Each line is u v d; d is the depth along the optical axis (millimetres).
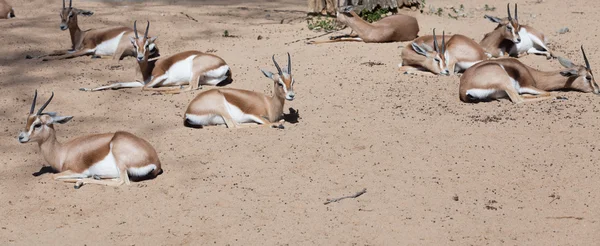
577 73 13359
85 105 13453
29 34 18516
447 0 22891
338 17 17750
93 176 10148
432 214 9062
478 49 15062
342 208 9258
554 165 10336
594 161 10398
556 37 17859
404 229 8711
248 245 8422
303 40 17938
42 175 10391
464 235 8547
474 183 9875
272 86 14336
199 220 9031
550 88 13594
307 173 10312
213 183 10047
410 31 17812
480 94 13008
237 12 21766
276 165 10594
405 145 11188
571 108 12594
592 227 8680
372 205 9328
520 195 9531
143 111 13102
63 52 16922
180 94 14062
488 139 11312
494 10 21234
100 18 19891
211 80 14477
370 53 16688
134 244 8477
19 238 8633
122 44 16734
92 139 10234
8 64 16031
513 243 8367
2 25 19328
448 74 14883
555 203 9281
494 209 9164
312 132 11820
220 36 18453
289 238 8562
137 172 10031
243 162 10727
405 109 12828
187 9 21984
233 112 12125
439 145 11148
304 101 13422
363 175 10195
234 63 15992
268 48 17219
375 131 11789
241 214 9164
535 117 12188
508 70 13086
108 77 15289
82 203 9477
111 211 9281
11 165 10766
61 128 12250
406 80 14625
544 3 22406
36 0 22922
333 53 16688
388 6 19688
